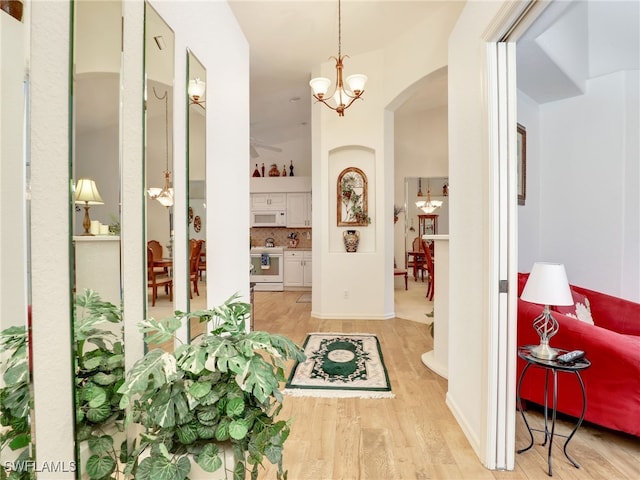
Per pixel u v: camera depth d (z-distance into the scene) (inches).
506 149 67.8
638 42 128.0
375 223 189.3
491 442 66.9
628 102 133.0
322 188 189.2
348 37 157.8
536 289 68.6
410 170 297.3
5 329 31.0
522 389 87.4
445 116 288.8
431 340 148.0
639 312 101.0
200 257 73.9
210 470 39.2
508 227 67.4
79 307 38.8
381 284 184.7
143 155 51.0
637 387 70.9
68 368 37.7
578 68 133.1
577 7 126.3
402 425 81.9
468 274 78.8
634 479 63.9
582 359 69.2
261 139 311.1
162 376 40.3
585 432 79.7
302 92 213.8
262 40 156.5
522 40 103.6
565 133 145.1
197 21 73.2
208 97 79.4
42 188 34.4
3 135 30.7
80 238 38.9
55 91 35.7
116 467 43.6
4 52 30.7
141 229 50.6
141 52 51.0
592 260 140.4
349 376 110.0
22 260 32.0
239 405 41.1
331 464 67.9
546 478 64.3
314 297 194.4
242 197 105.3
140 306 50.4
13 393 31.9
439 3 132.1
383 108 179.0
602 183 137.9
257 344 44.5
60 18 36.3
